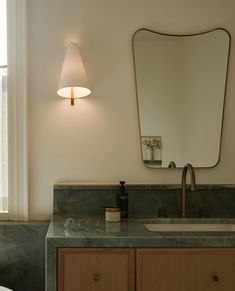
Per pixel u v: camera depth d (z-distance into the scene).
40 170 1.61
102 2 1.65
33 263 1.52
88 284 1.07
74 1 1.64
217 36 1.67
